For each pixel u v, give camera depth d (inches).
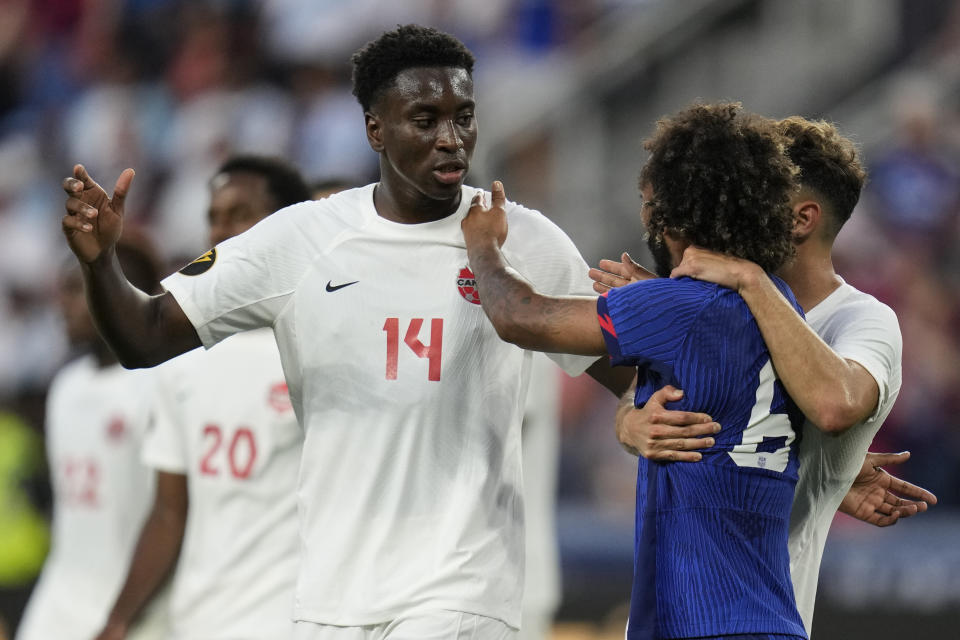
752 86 1469.0
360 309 475.8
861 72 1451.8
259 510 601.9
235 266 478.0
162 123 1708.9
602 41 1549.0
